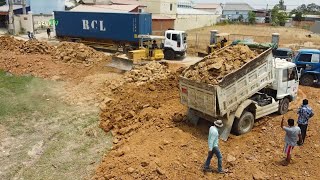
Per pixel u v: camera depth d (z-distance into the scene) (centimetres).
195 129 1241
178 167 973
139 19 3066
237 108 1167
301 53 2022
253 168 974
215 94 1080
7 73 2072
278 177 929
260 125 1280
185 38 2997
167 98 1600
